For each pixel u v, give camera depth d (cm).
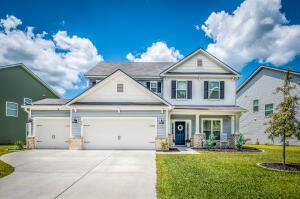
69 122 1883
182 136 2086
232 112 1991
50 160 1280
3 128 2459
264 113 2675
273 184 791
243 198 653
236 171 986
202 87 2141
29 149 1823
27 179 870
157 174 943
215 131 2086
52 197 670
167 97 2138
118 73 1867
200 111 1952
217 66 2172
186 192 698
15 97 2628
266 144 2594
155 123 1803
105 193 706
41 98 3083
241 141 1872
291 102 1098
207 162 1201
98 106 1795
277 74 2503
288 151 1766
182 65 2172
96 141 1817
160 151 1689
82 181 842
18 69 2686
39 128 1888
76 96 1833
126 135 1814
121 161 1247
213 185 773
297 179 859
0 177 898
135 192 716
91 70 2380
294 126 1073
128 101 1869
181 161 1231
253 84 2886
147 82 2266
